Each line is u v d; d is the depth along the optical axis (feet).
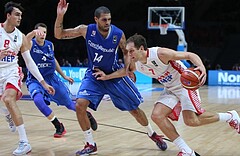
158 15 48.42
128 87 12.69
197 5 70.95
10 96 11.82
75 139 14.37
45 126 17.15
